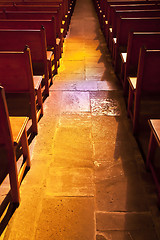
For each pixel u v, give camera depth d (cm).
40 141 316
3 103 179
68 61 551
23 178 262
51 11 501
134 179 261
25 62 270
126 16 473
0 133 199
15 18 471
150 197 241
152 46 347
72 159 287
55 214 224
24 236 207
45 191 247
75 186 252
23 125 227
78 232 209
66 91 431
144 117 346
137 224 215
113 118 360
